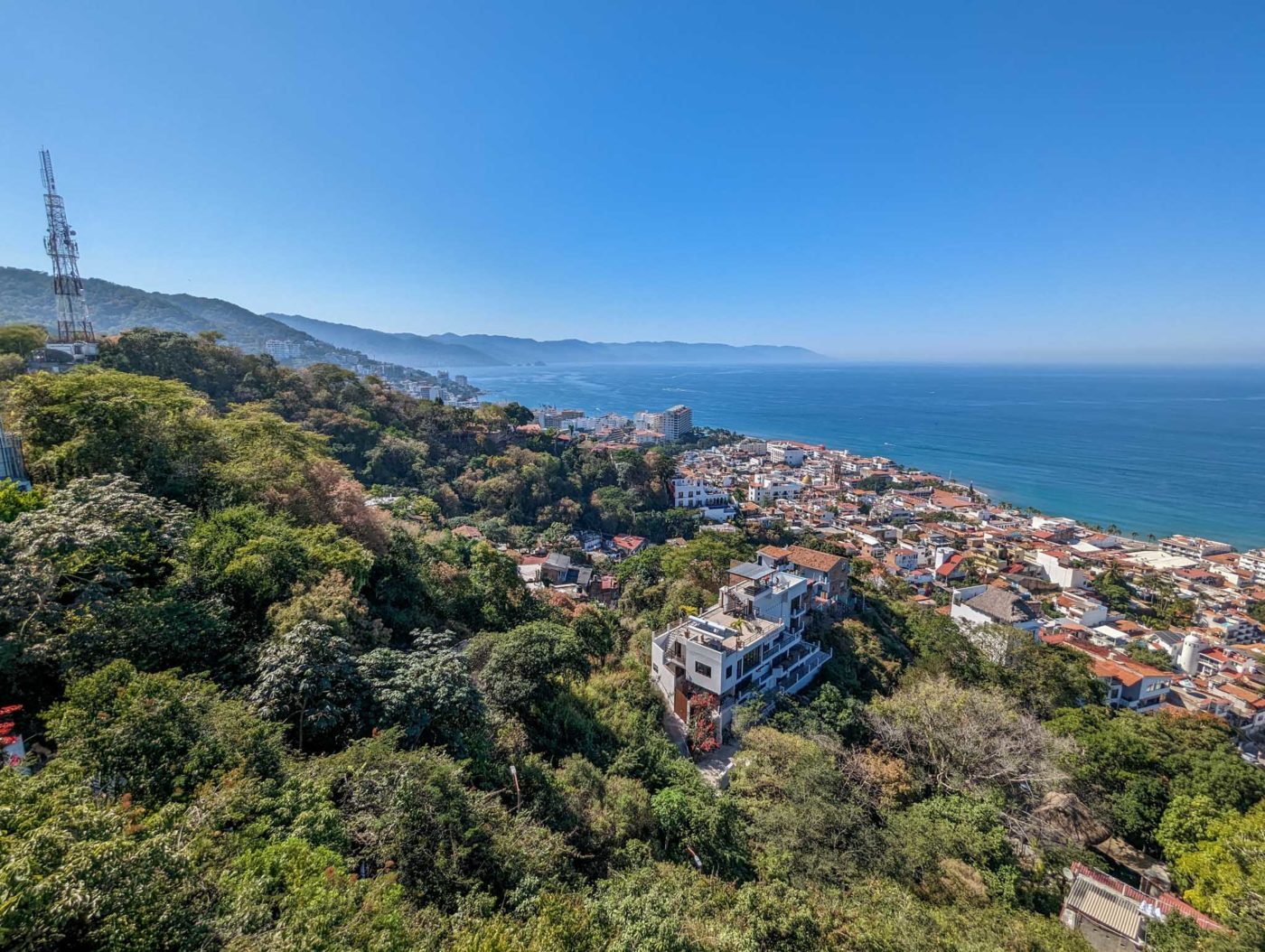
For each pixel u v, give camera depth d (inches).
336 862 449.4
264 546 853.8
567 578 2388.0
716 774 1055.6
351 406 3275.1
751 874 738.2
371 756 579.8
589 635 1353.3
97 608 619.5
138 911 309.3
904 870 750.5
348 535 1201.4
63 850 308.7
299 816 476.4
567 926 470.9
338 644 713.0
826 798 833.5
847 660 1517.0
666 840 753.6
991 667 1534.2
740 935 549.3
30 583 582.2
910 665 1574.8
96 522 691.4
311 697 653.3
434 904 487.5
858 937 598.5
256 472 1149.1
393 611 1168.8
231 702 581.0
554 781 758.5
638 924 502.6
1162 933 703.1
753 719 1136.2
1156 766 1176.2
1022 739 1054.4
